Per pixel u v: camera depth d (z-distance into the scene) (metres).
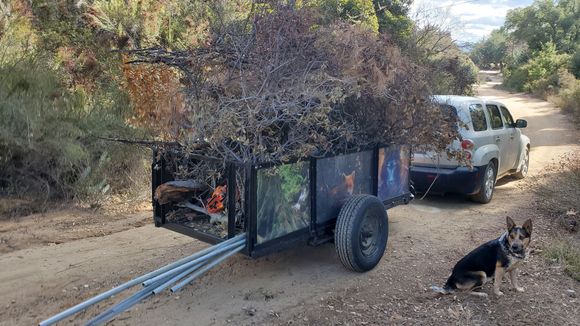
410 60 5.80
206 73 4.84
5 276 5.08
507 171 9.48
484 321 4.29
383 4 15.77
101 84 9.23
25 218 7.10
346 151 5.16
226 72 4.77
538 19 52.19
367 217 5.20
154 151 4.92
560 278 5.18
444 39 8.79
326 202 5.02
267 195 4.38
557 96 31.06
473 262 4.68
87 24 9.55
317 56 4.72
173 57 5.13
